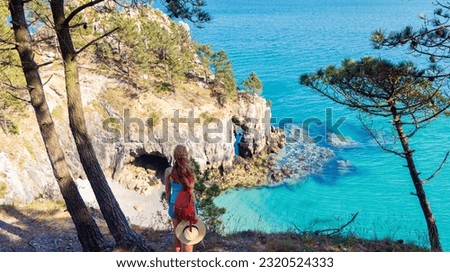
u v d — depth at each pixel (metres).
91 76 70.62
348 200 59.81
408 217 54.66
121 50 80.25
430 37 12.88
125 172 64.12
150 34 79.25
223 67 76.25
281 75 126.31
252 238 11.96
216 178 65.38
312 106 98.44
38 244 13.84
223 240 11.67
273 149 73.62
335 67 16.61
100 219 18.50
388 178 65.25
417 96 15.62
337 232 12.87
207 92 77.19
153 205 56.31
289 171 67.06
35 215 18.05
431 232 15.32
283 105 100.38
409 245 11.48
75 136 10.62
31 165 47.97
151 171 65.25
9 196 36.81
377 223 51.88
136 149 64.25
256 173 66.81
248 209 56.88
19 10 10.17
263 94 108.81
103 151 63.56
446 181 63.84
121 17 71.88
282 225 53.03
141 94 70.69
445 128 80.00
